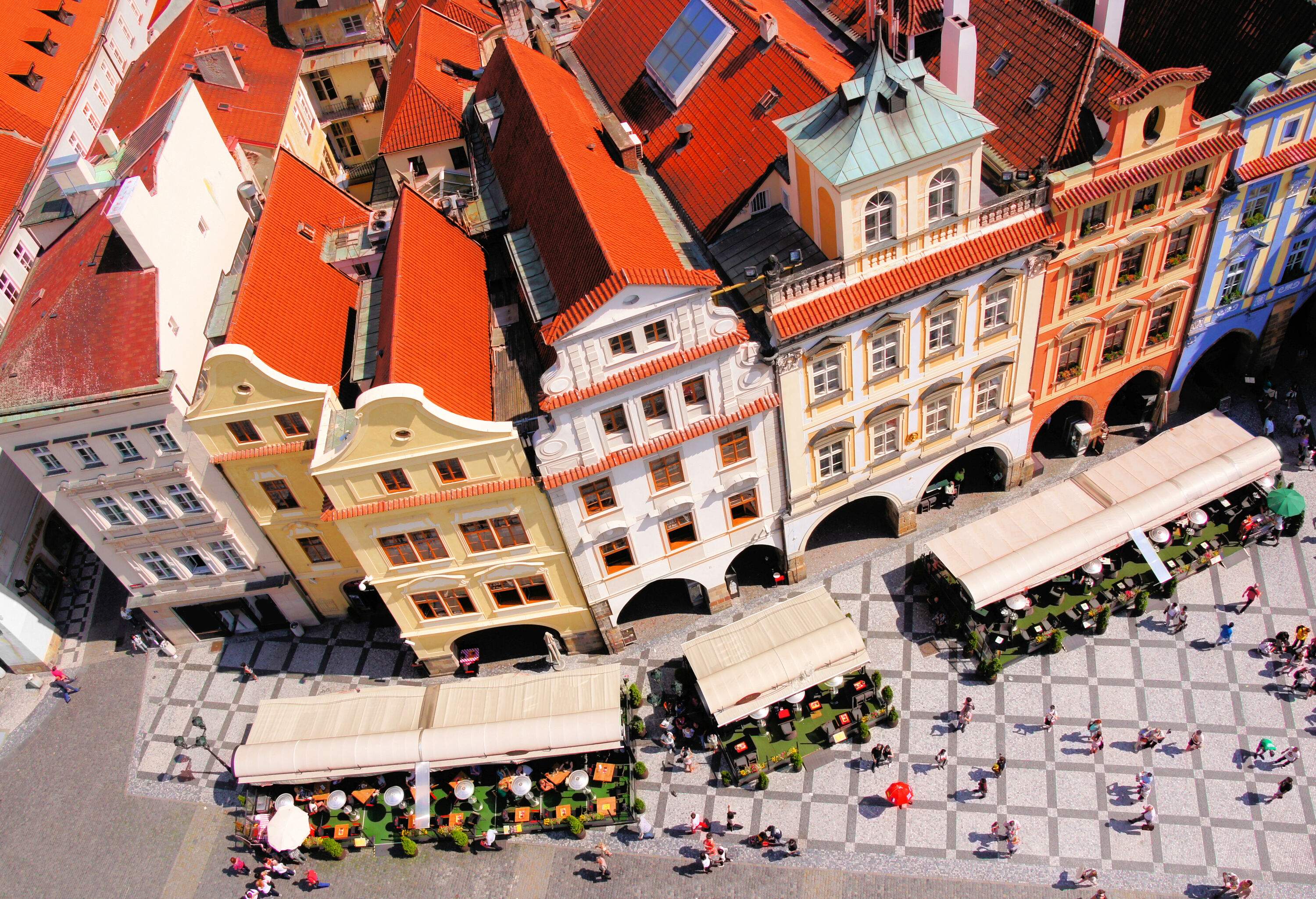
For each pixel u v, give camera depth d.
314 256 51.81
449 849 45.88
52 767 51.31
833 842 43.59
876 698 47.12
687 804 45.72
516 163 51.84
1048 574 47.53
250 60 68.31
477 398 43.91
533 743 45.44
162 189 46.12
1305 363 57.53
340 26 73.94
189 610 54.44
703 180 48.47
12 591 54.75
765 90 47.31
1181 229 47.72
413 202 50.66
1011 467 53.78
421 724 47.06
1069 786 43.75
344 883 45.31
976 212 42.78
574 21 67.38
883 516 55.41
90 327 45.09
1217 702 45.44
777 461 47.44
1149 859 41.31
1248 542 50.69
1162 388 55.03
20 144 63.75
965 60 44.81
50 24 72.00
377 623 55.25
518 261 46.75
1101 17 48.03
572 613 50.06
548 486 43.19
